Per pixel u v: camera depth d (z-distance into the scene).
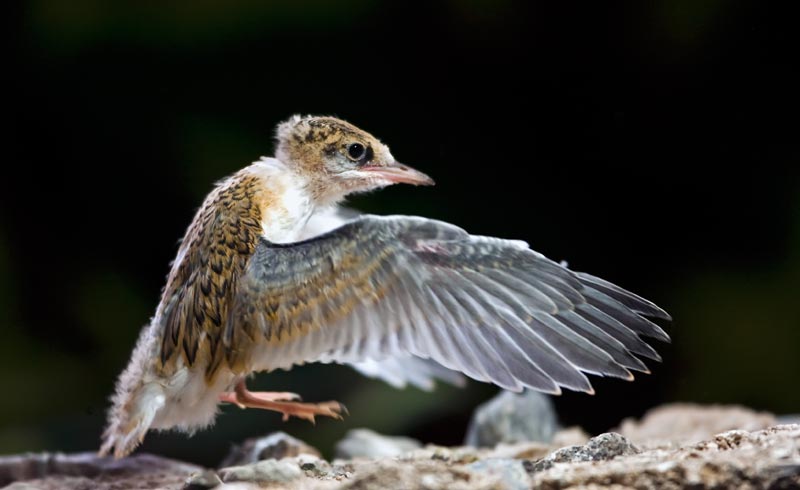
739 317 14.76
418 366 8.72
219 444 13.47
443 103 16.09
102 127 15.69
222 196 7.41
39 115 15.67
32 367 15.16
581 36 15.82
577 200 16.02
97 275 15.73
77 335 15.49
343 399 14.15
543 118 16.08
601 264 15.90
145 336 7.46
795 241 15.07
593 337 6.39
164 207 15.73
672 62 15.69
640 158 15.91
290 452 8.86
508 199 16.02
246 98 15.70
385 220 6.51
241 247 7.02
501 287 6.46
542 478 5.60
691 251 15.63
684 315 15.05
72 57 15.43
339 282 6.56
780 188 15.44
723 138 15.67
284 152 7.87
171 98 15.63
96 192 15.80
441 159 16.03
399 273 6.49
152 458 9.09
